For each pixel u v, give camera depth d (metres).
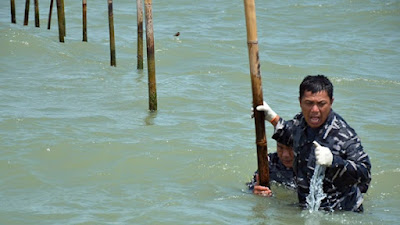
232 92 18.56
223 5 34.00
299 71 21.88
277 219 9.97
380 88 19.38
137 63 21.55
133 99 17.44
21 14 31.02
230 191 11.35
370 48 25.98
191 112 16.41
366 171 9.50
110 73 20.77
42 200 10.78
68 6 32.38
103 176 11.97
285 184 11.52
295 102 17.81
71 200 10.78
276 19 31.38
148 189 11.37
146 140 13.89
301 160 9.95
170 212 10.29
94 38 26.33
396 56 24.77
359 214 10.08
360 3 34.31
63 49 23.52
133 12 31.73
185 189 11.41
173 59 23.30
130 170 12.30
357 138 9.61
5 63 21.05
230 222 9.90
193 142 13.91
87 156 12.86
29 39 23.03
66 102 16.92
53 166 12.35
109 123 15.14
